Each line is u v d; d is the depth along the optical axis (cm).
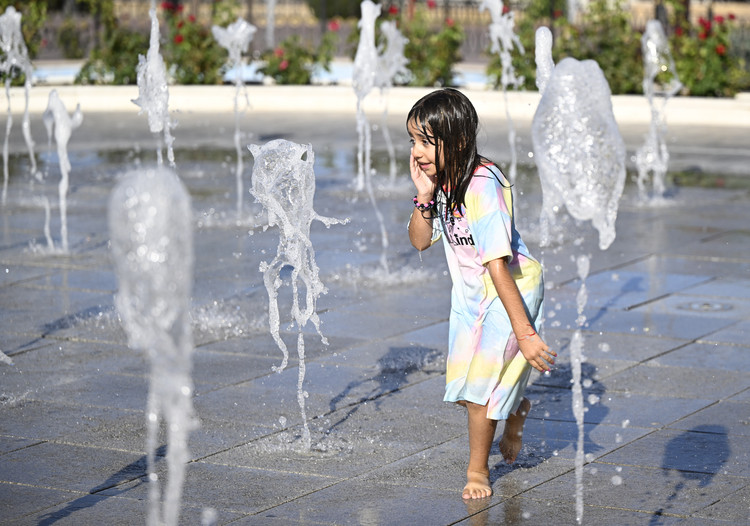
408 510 1005
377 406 1310
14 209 2758
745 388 1370
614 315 1727
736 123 4672
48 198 2936
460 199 980
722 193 3023
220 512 1004
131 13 7788
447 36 5456
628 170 3494
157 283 692
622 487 1056
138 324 707
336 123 4694
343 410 1297
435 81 5441
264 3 10019
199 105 5191
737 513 995
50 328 1659
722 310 1759
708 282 1958
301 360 1213
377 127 4566
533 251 2242
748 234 2414
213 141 4175
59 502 1027
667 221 2589
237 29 3725
